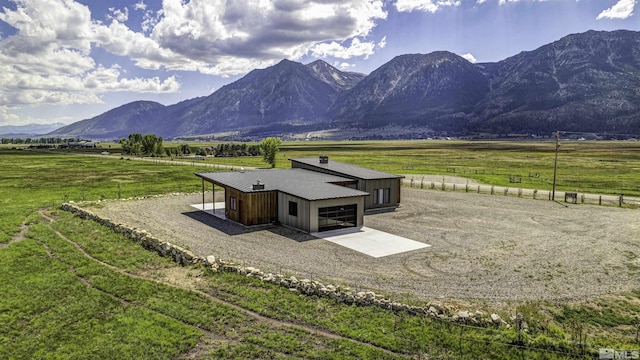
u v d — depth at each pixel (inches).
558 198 1990.7
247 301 727.1
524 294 770.8
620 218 1512.1
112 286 791.7
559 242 1164.5
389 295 753.0
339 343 584.7
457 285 815.1
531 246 1120.2
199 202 1763.0
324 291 749.9
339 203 1301.7
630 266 947.3
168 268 908.0
